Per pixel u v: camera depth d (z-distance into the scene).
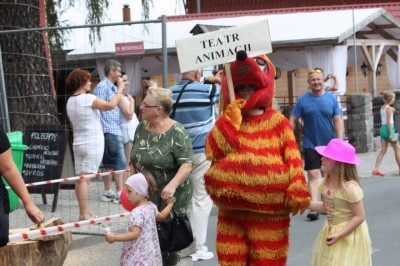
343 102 23.56
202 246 8.80
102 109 10.88
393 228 10.55
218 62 6.45
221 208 6.12
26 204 5.73
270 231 6.00
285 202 5.89
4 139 5.62
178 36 24.92
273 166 5.86
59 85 15.19
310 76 10.80
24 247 7.32
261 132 6.00
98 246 9.83
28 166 11.95
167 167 6.95
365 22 24.61
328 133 10.74
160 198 6.98
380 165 17.94
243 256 6.11
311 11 27.70
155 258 6.56
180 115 8.42
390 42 26.30
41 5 15.70
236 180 5.86
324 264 6.14
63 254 7.75
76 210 11.90
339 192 6.06
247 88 6.19
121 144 12.30
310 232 10.37
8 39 14.23
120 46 14.02
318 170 10.84
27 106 14.16
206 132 8.48
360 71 34.22
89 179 10.96
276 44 23.62
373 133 22.03
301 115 10.88
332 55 23.41
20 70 14.22
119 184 12.36
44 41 15.22
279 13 27.70
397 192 13.88
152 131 7.04
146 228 6.48
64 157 11.90
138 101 24.11
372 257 8.88
